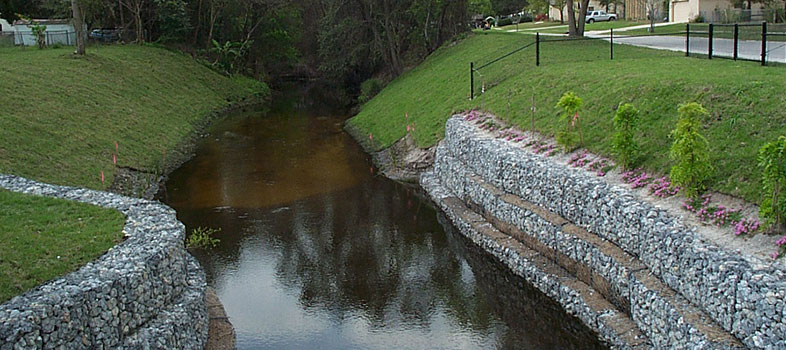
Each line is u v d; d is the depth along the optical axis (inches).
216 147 1216.8
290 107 1786.4
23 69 1216.8
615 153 625.3
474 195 770.8
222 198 887.1
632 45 1158.3
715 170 514.6
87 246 458.3
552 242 600.1
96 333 386.6
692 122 506.6
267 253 701.3
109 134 1055.6
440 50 1715.1
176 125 1318.9
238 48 2094.0
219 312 550.9
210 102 1672.0
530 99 882.1
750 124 547.2
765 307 369.1
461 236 743.7
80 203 556.7
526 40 1371.8
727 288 399.5
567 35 1487.5
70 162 879.1
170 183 962.7
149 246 462.9
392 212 829.2
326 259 687.1
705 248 433.1
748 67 732.0
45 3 1952.5
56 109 1044.5
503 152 735.1
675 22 1937.7
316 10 2281.0
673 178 515.2
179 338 436.8
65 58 1432.1
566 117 697.0
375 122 1318.9
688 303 435.5
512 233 674.8
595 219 562.9
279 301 593.9
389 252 703.7
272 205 857.5
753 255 417.1
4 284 394.6
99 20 2065.7
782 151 417.1
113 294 401.1
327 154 1143.6
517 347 507.8
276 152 1168.2
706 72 718.5
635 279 479.8
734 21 1557.6
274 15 2187.5
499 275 642.8
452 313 570.3
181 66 1797.5
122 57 1626.5
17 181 634.8
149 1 1959.9
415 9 1763.0
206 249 710.5
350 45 1875.0
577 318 531.2
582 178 598.2
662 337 442.6
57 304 367.9
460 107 1023.0
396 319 561.0
